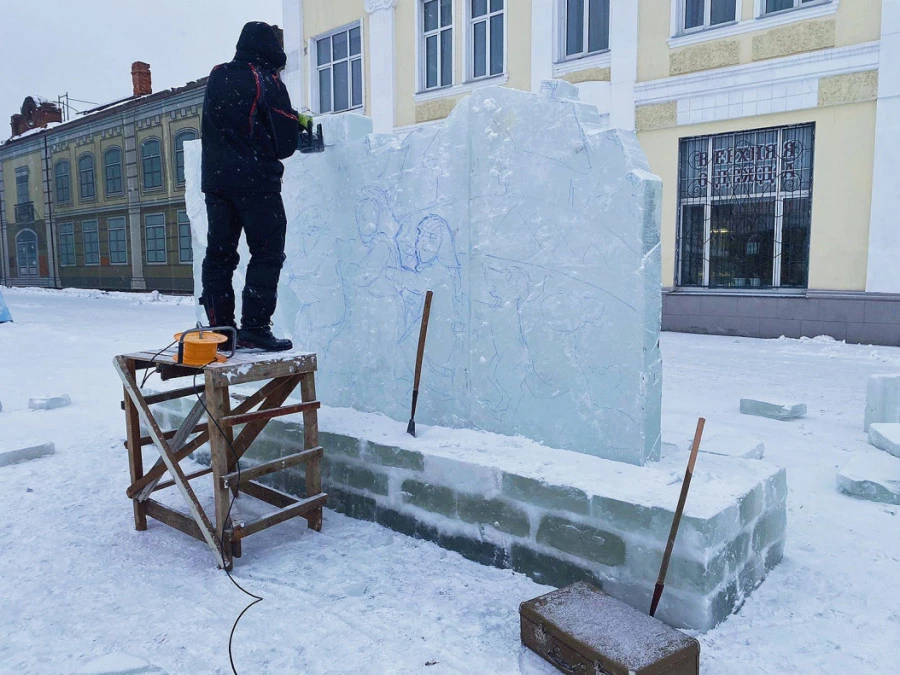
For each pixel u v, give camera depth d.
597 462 2.95
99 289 30.06
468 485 3.05
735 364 8.22
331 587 2.81
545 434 3.22
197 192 5.00
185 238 25.52
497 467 2.94
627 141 2.90
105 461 4.66
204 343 3.03
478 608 2.62
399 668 2.24
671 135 11.20
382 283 3.88
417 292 3.70
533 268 3.17
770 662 2.23
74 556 3.15
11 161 34.16
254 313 3.53
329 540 3.29
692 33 10.80
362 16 15.41
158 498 3.90
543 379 3.20
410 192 3.68
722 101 10.59
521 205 3.19
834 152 9.71
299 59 17.06
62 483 4.20
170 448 3.21
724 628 2.44
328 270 4.18
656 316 2.92
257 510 3.70
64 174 30.86
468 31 13.71
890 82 9.09
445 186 3.50
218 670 2.24
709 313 11.04
